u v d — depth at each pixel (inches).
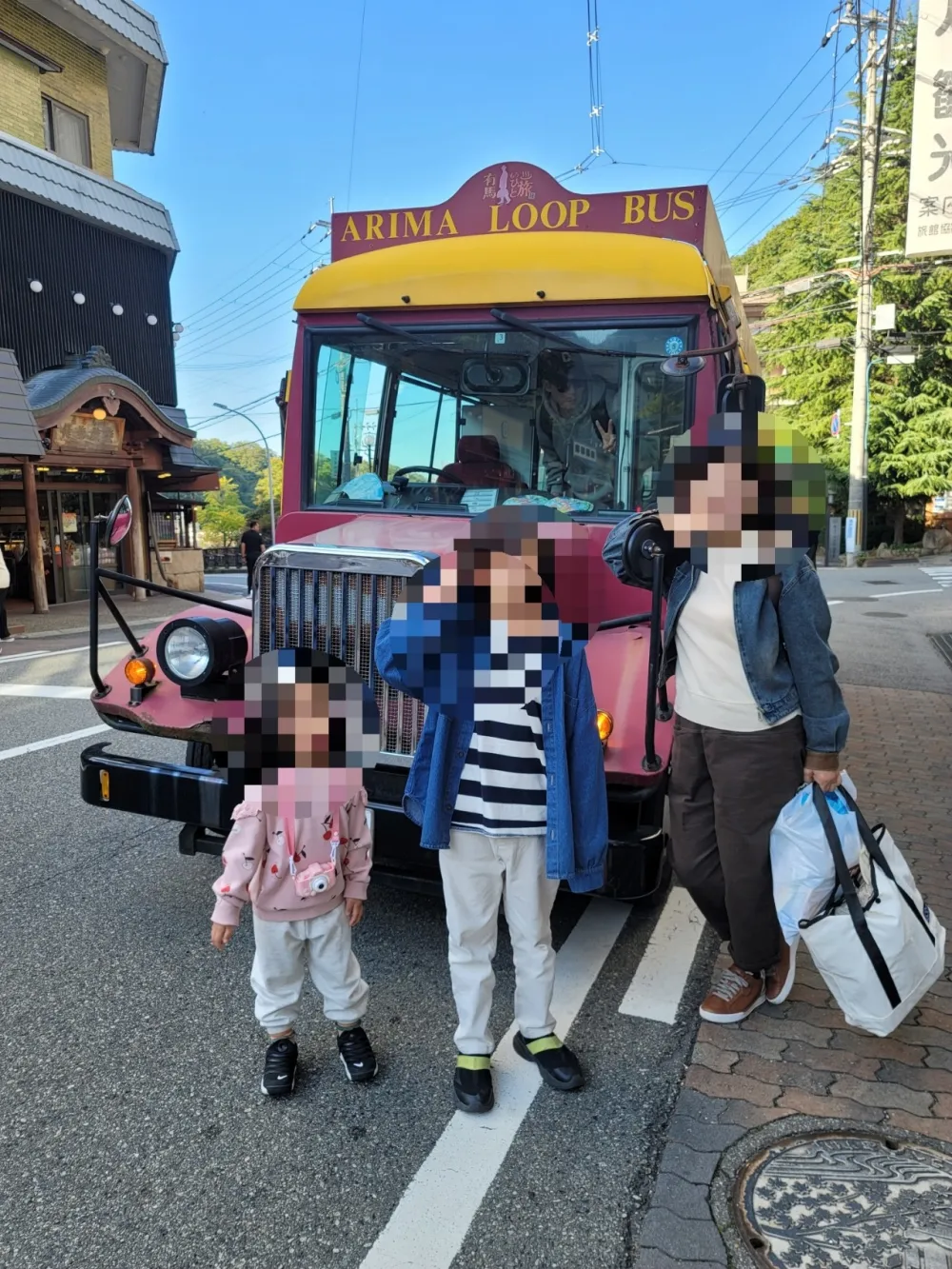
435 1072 112.7
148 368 754.8
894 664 388.5
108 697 144.6
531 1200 91.3
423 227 171.0
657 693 118.0
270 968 105.3
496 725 100.8
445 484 162.2
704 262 154.6
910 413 1072.8
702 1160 95.4
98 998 128.8
